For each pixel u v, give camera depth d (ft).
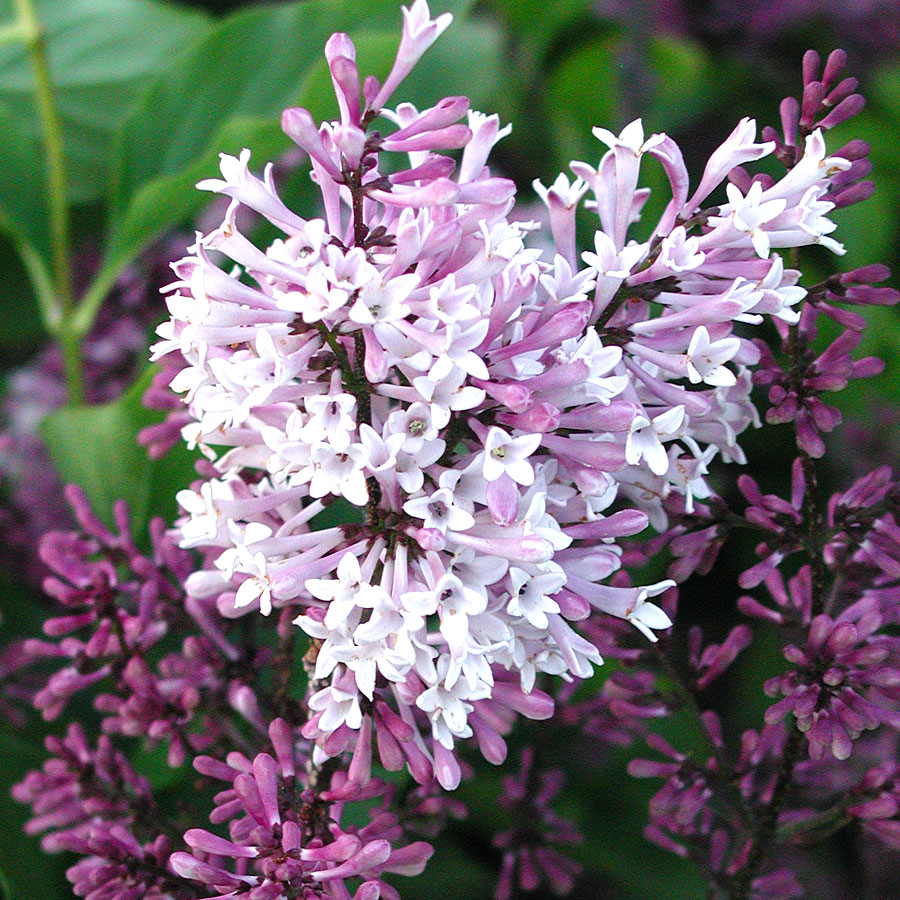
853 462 1.47
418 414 0.80
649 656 0.97
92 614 1.01
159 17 1.69
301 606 0.91
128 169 1.35
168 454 1.15
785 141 0.91
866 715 0.88
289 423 0.81
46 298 1.47
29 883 1.12
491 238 0.80
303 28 1.34
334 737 0.84
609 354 0.80
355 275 0.78
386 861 0.86
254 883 0.83
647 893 1.28
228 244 0.80
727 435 0.89
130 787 1.01
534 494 0.81
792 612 0.97
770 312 0.83
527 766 1.09
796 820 1.00
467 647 0.78
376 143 0.80
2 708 1.20
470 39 1.37
